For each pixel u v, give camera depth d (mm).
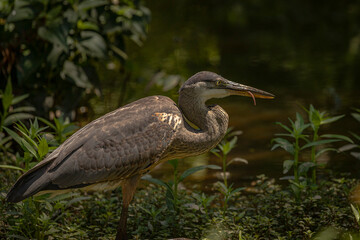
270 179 10969
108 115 8148
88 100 14609
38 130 8453
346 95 15438
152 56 19672
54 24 11516
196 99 8703
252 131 13422
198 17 26469
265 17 26562
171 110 8281
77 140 7766
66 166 7543
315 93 15758
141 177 8859
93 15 12969
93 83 12617
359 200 9531
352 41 21656
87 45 12086
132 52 20156
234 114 14555
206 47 21078
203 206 8930
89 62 13180
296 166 9383
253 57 19766
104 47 12250
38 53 11820
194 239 8305
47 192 7629
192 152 8648
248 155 12234
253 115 14461
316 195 9109
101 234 8375
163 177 11383
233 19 26109
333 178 10477
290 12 27484
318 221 8602
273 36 23047
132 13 13180
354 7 27969
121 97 15406
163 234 8133
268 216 8906
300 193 9133
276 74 17656
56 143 8664
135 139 7891
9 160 10438
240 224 8383
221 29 24156
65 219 8578
